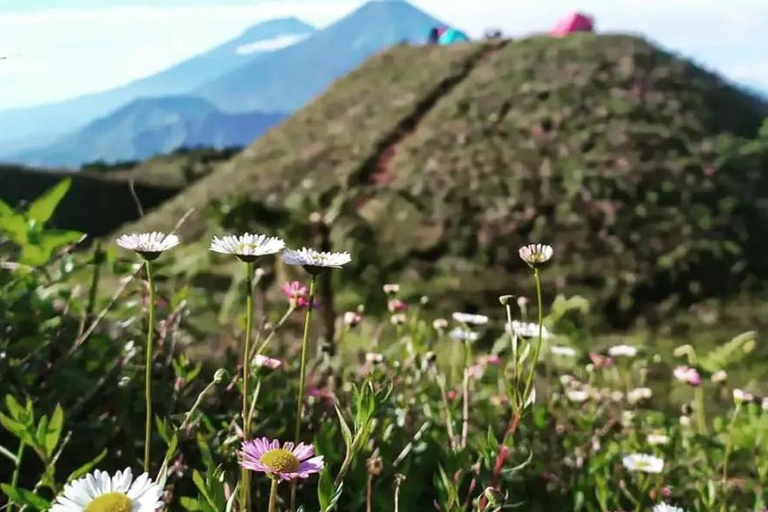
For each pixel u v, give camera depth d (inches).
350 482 73.9
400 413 86.8
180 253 153.9
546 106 766.5
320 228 171.8
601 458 90.8
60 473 69.3
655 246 515.5
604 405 127.0
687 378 128.3
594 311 419.5
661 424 126.6
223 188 804.6
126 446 72.1
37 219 83.4
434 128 779.4
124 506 38.1
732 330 401.7
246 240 50.6
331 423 83.7
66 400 78.4
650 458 88.8
